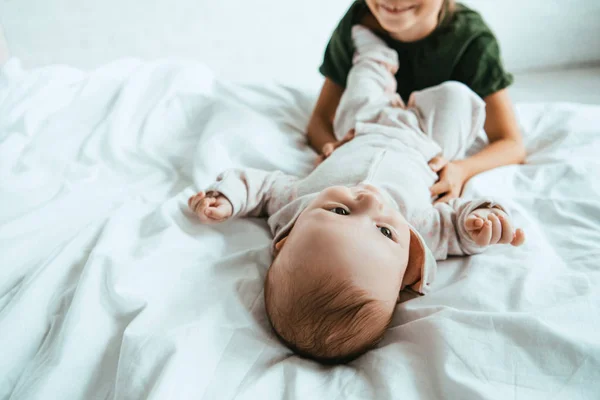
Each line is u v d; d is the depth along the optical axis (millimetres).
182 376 567
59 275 712
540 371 563
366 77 1125
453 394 558
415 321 667
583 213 859
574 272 708
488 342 597
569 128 1113
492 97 1128
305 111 1322
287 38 1896
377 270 669
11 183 895
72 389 585
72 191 898
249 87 1329
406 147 961
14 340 628
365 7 1206
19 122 1057
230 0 1838
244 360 624
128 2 1818
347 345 652
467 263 771
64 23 1818
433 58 1164
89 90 1166
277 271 703
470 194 935
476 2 1750
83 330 629
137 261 715
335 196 749
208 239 804
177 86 1204
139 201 895
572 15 1714
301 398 565
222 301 685
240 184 860
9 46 1819
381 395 576
